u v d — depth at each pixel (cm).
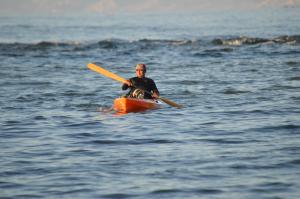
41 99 5866
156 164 3284
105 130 4256
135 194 2789
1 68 8906
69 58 10250
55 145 3819
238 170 3133
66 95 6128
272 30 17150
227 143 3772
